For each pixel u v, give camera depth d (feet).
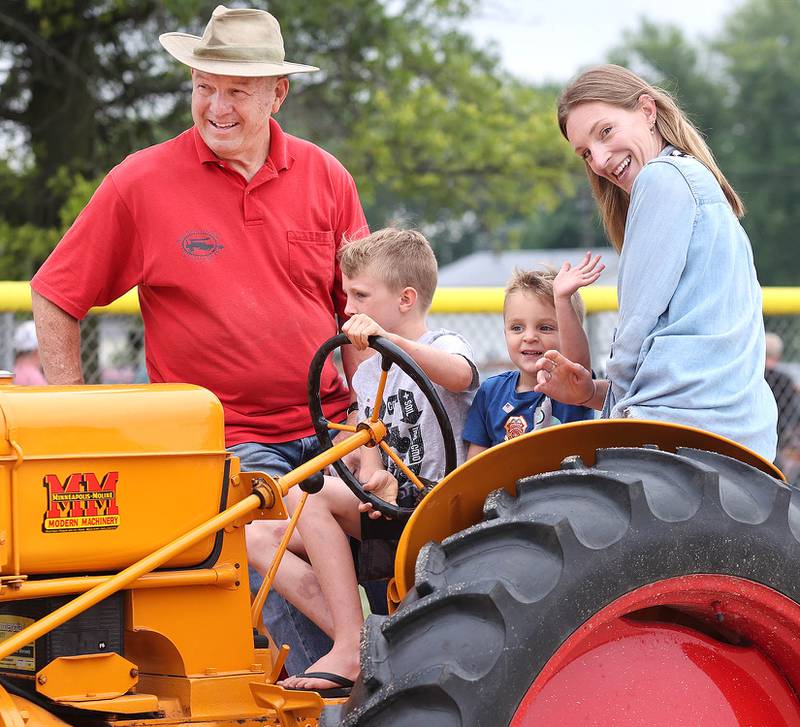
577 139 13.69
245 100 14.52
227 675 11.32
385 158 61.26
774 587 10.57
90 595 10.36
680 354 12.05
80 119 54.54
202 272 14.73
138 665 11.69
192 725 10.94
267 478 11.30
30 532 10.52
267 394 14.83
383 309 14.19
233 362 14.73
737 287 12.38
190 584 11.18
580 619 9.59
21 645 9.96
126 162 15.05
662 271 12.30
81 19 53.52
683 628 10.80
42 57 54.08
